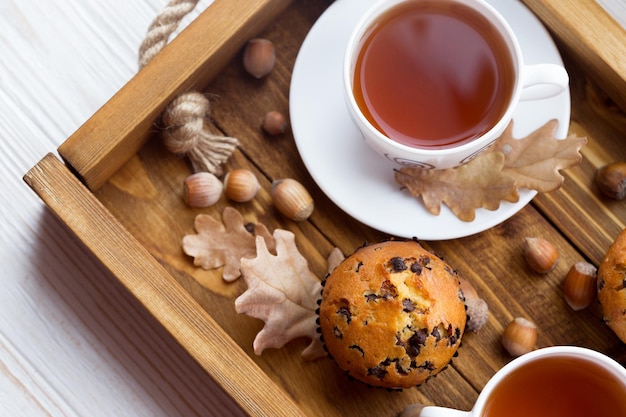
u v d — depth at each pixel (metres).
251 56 0.83
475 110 0.80
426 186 0.81
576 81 0.84
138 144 0.83
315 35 0.82
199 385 0.86
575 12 0.81
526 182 0.81
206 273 0.83
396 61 0.80
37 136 0.88
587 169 0.84
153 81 0.80
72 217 0.79
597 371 0.76
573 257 0.83
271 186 0.84
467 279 0.83
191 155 0.83
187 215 0.83
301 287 0.81
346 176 0.82
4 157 0.88
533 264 0.82
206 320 0.78
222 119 0.85
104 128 0.80
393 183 0.82
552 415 0.77
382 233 0.83
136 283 0.78
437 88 0.80
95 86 0.89
